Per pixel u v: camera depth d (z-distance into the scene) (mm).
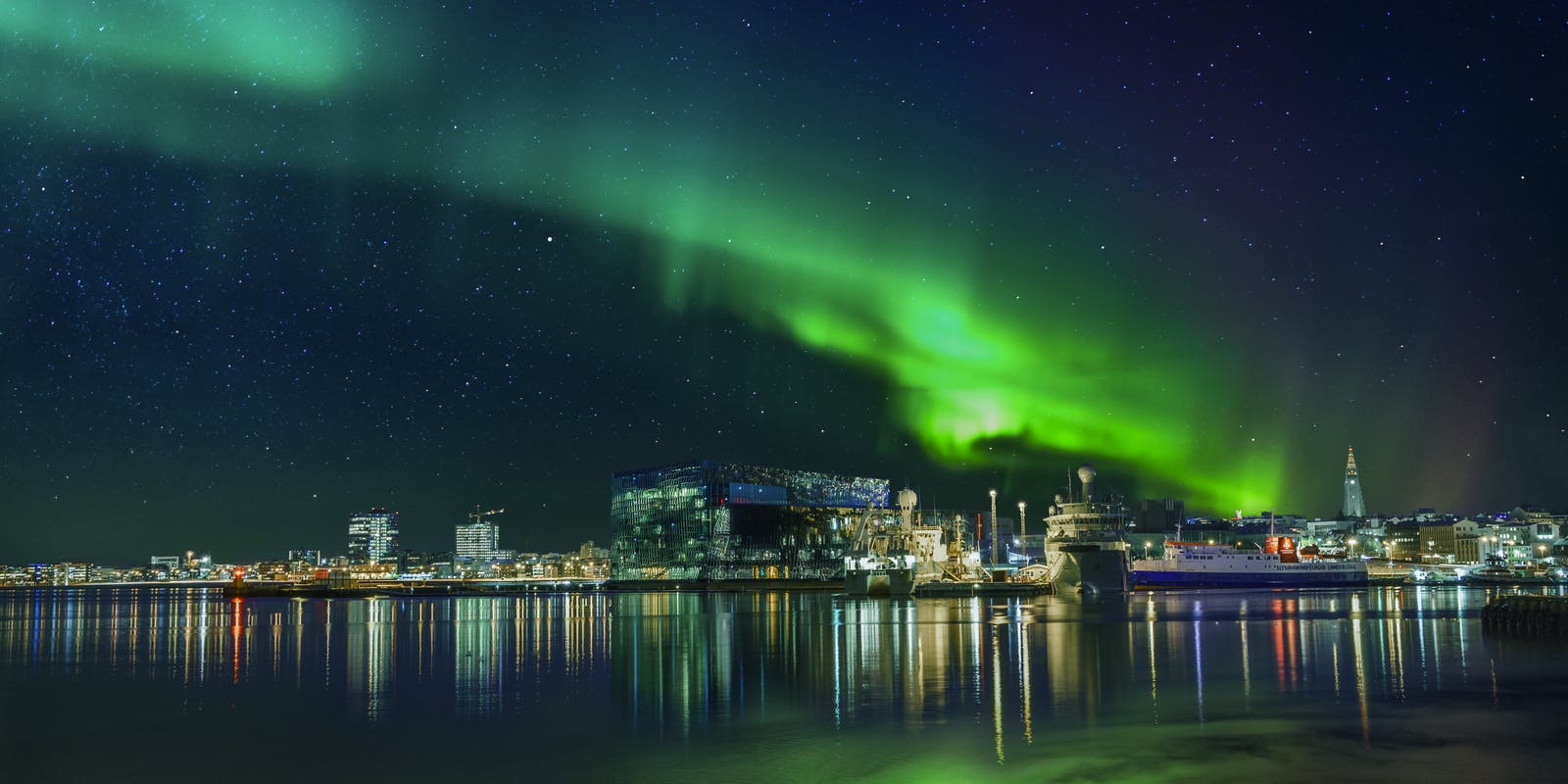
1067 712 45375
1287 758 35562
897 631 96250
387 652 82875
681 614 138750
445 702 52531
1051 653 72000
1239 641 80625
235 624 136875
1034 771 34062
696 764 36188
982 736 40125
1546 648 72688
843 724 43344
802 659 70250
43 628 133500
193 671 70625
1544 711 44531
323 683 61562
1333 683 54062
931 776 33688
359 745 41031
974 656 70500
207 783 35125
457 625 121938
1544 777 32562
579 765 36500
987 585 194625
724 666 66312
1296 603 156500
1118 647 76188
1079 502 193750
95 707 53562
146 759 39344
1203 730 40688
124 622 149125
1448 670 59312
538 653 79000
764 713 46656
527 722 45562
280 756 39344
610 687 56844
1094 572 184875
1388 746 37375
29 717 50188
